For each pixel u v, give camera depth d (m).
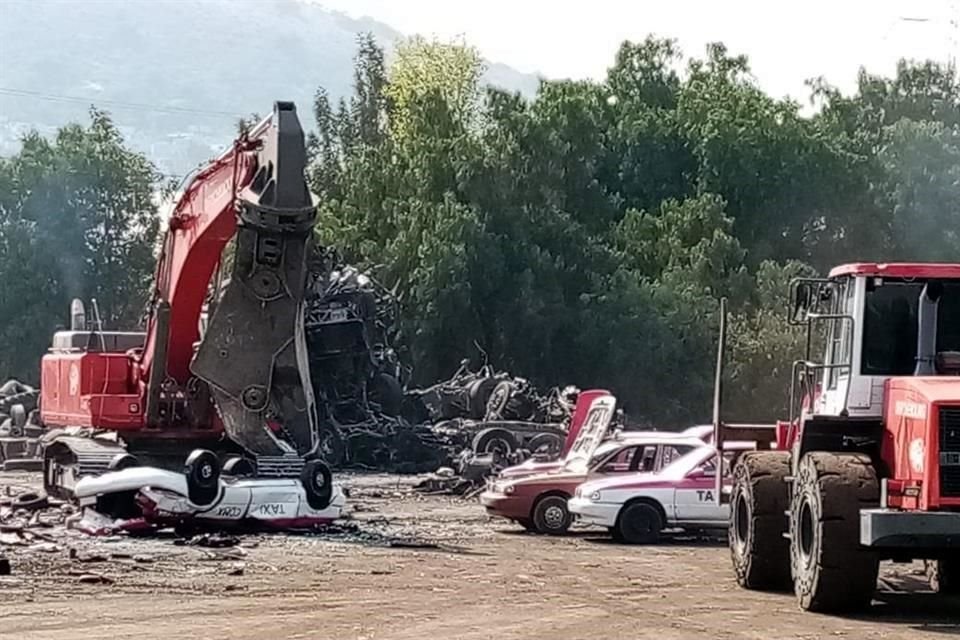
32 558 26.88
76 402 36.06
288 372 32.09
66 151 104.69
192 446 34.97
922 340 21.67
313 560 27.12
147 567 25.62
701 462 32.62
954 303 21.73
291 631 18.55
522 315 85.69
